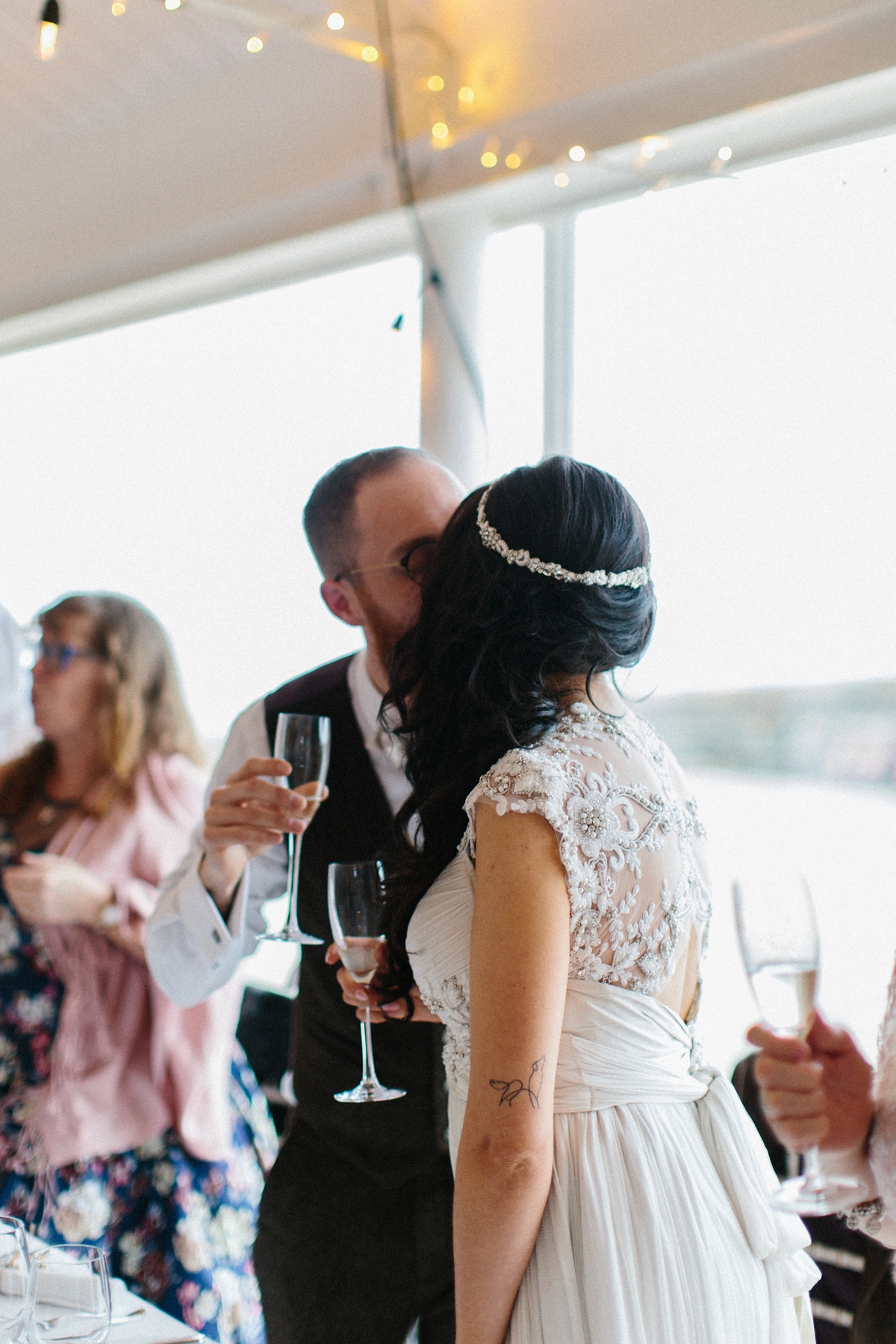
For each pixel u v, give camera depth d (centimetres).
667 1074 152
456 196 315
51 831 320
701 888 164
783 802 304
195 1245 284
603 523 159
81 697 325
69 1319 138
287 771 198
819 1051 138
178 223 385
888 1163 128
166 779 333
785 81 259
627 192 306
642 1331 137
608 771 151
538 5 299
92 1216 282
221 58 367
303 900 225
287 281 391
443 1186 210
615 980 149
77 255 413
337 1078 216
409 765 176
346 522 220
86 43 379
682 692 311
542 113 299
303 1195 218
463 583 164
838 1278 232
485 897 141
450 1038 166
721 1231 146
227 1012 302
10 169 430
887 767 289
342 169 345
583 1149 144
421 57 319
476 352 320
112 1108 289
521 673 157
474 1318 133
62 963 297
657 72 279
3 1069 297
